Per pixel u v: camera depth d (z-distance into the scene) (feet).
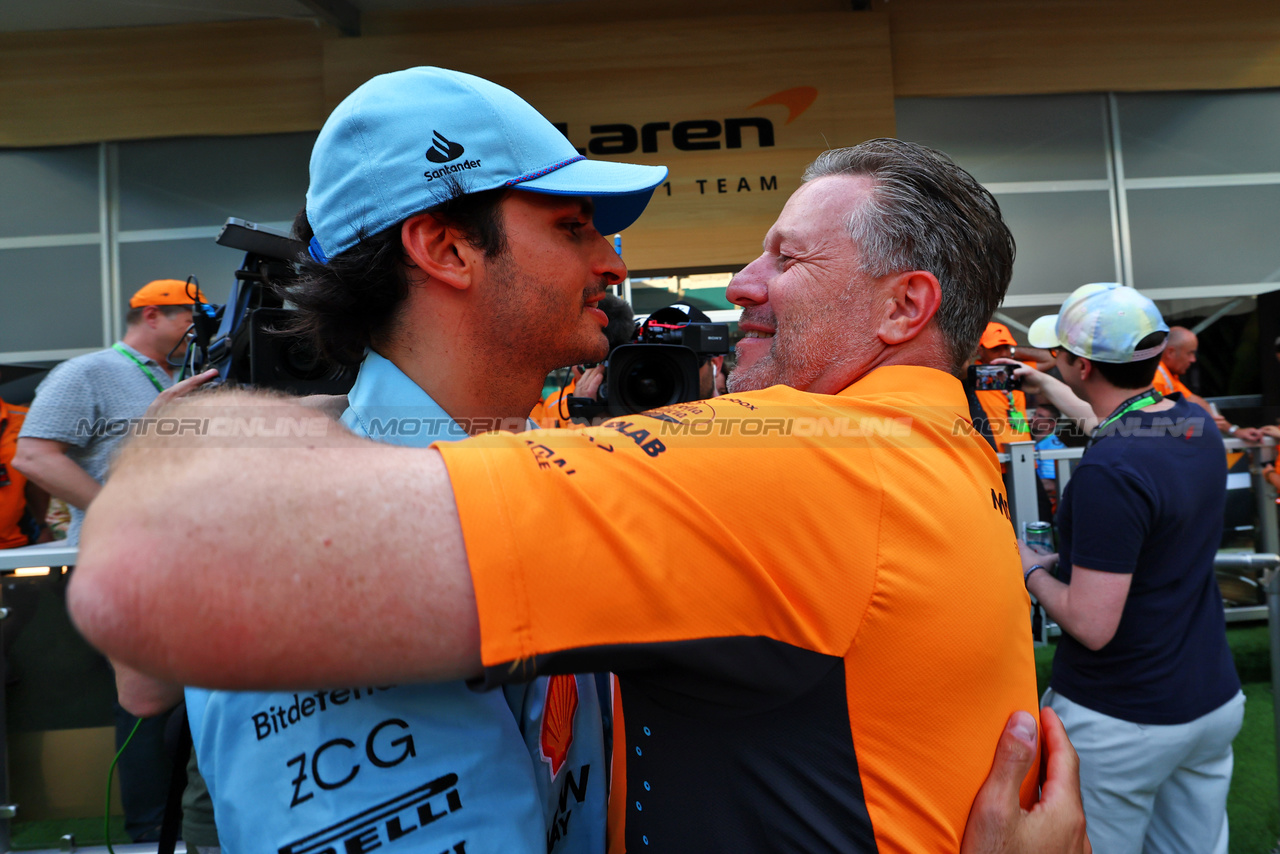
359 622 1.28
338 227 2.18
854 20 16.30
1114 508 5.18
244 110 16.43
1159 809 6.05
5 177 16.63
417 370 2.25
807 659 1.69
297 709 1.81
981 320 2.43
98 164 16.72
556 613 1.43
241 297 5.22
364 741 1.78
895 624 1.73
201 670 1.22
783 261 2.47
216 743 1.88
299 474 1.30
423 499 1.39
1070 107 17.49
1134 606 5.40
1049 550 6.93
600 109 16.38
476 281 2.19
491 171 2.13
